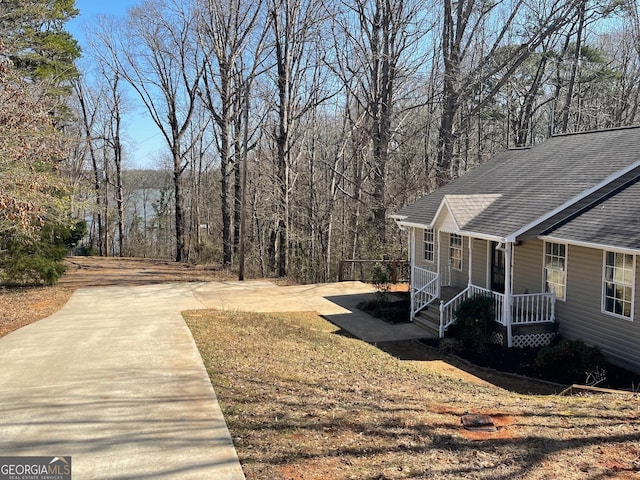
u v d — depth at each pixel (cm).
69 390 728
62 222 1827
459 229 1353
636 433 558
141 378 784
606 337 1072
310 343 1141
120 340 1055
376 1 2403
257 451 522
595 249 1097
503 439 546
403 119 2700
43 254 1983
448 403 700
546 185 1356
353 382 816
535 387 941
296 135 3025
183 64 3394
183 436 562
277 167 2839
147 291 1958
